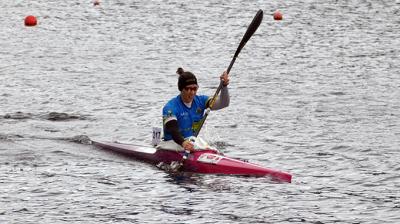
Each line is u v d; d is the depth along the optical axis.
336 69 79.06
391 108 60.66
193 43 96.19
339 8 127.94
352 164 44.31
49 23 112.56
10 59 83.75
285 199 37.38
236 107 61.09
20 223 33.56
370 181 40.75
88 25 110.88
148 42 96.81
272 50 91.25
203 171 42.12
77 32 104.69
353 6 130.00
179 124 43.75
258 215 34.88
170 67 80.31
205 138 50.88
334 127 54.16
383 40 98.25
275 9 127.19
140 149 45.72
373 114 58.47
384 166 43.84
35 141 49.56
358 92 67.31
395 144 49.09
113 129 53.81
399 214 35.12
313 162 44.84
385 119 56.72
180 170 42.75
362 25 110.88
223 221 34.00
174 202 36.75
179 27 108.81
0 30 105.75
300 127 54.25
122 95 66.00
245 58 85.94
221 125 54.91
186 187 39.31
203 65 81.62
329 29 107.31
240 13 122.44
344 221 34.16
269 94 66.50
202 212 35.22
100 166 43.62
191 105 43.84
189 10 125.06
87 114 58.72
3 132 51.97
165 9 126.00
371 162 44.72
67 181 40.25
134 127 54.56
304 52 89.69
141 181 40.47
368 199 37.53
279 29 107.62
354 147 48.28
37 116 57.69
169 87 69.81
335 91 67.81
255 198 37.47
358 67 80.06
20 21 114.56
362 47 92.94
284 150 47.72
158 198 37.41
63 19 116.62
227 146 48.78
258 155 46.59
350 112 59.19
